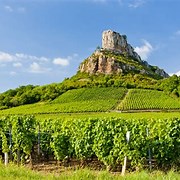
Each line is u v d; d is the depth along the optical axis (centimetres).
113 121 1841
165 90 13488
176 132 1762
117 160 1742
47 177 1130
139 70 19475
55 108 10262
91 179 1109
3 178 1109
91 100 11756
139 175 1135
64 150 2000
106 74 18612
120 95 12394
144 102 10862
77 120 2147
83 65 19975
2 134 2050
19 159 2017
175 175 1132
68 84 14750
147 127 1873
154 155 1719
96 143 1833
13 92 14600
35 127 2289
